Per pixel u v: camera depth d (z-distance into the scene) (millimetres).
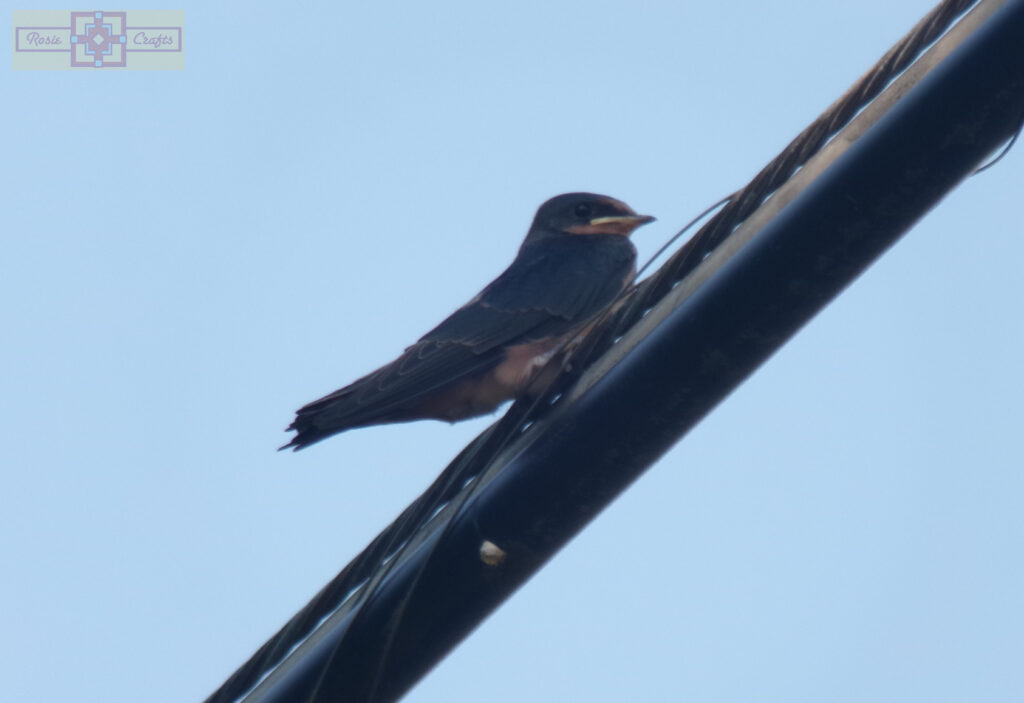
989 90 7949
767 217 8805
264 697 10023
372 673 9492
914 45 8859
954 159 8102
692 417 9094
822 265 8508
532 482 9289
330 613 10438
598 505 9352
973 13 8258
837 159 8414
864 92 9039
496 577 9422
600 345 9844
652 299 9766
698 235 9633
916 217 8297
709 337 8828
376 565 10102
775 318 8695
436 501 9953
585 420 9203
